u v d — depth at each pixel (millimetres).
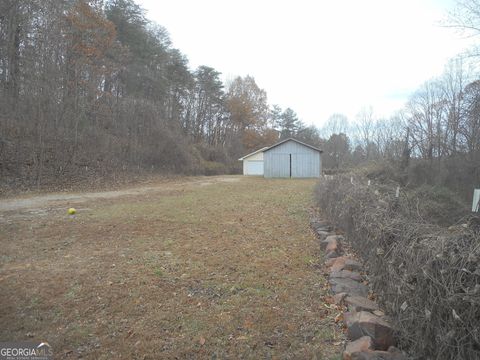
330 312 3555
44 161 16688
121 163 22750
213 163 41250
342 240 6145
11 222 8109
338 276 4301
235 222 8219
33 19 17859
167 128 30562
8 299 3830
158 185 20188
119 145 23297
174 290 4117
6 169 14883
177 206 10867
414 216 4047
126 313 3529
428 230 3041
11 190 13875
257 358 2760
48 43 18406
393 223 3551
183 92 41406
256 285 4289
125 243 6262
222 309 3623
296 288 4203
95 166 19859
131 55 28875
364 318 2957
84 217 8812
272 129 57438
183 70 40094
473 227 2639
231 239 6570
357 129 45000
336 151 50750
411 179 16078
